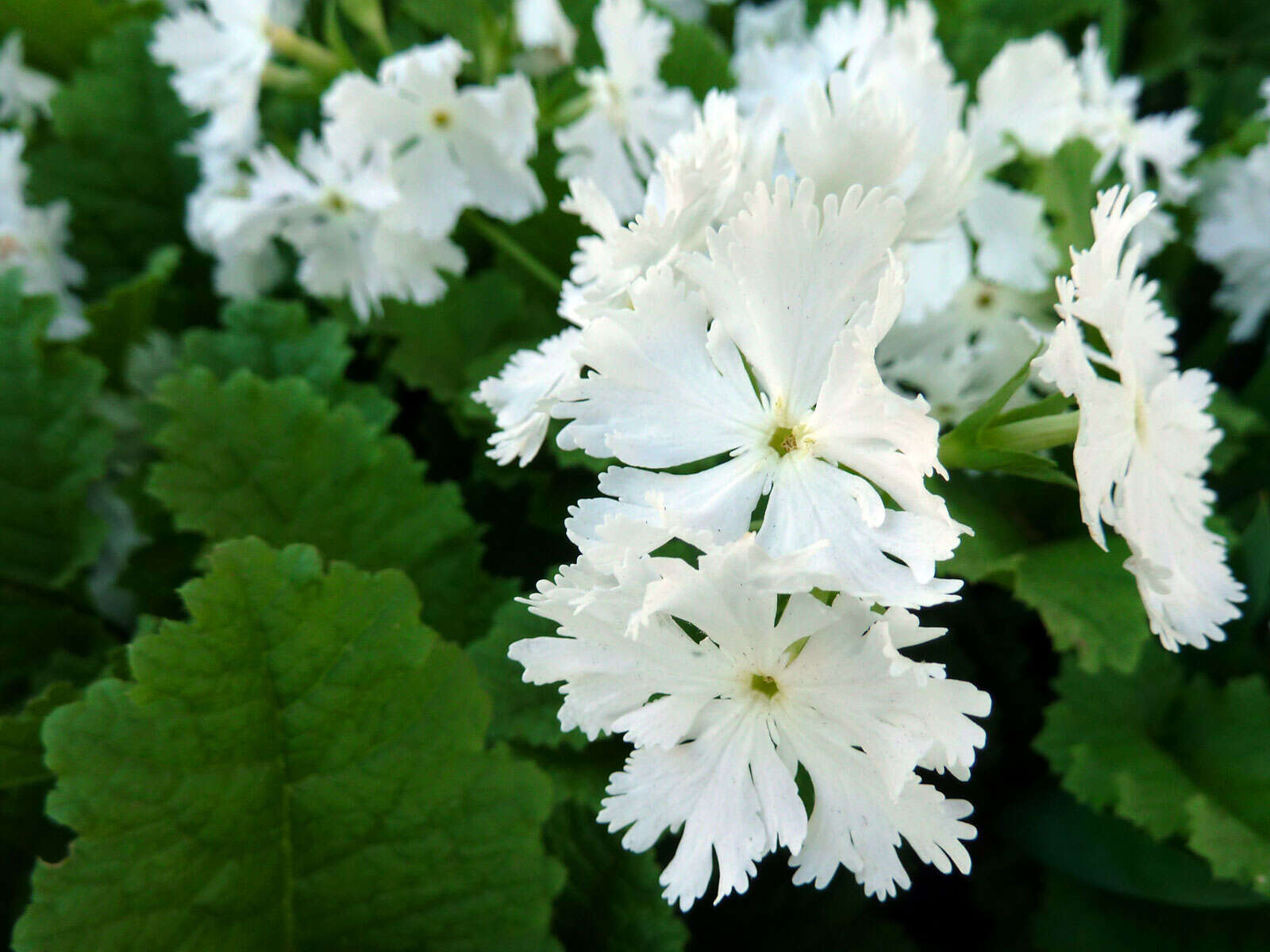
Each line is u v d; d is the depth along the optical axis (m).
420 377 0.18
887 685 0.10
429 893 0.12
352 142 0.18
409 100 0.17
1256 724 0.16
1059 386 0.10
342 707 0.12
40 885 0.11
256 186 0.18
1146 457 0.11
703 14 0.25
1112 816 0.16
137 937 0.11
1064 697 0.17
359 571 0.12
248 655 0.12
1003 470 0.11
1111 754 0.16
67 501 0.16
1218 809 0.15
